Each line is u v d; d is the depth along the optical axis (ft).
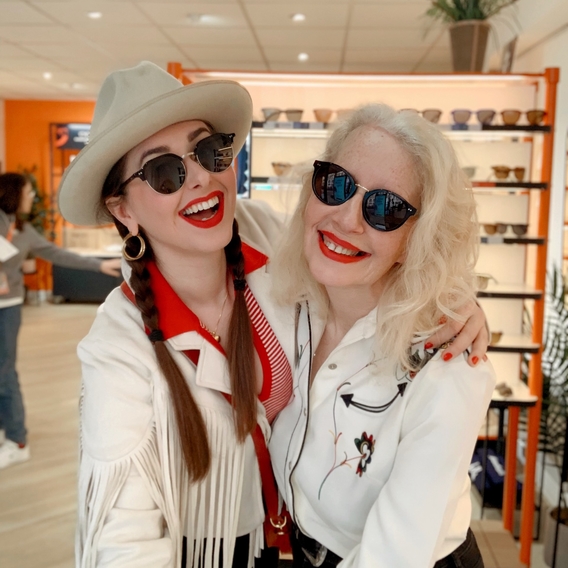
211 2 13.26
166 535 3.46
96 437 3.13
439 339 3.17
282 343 3.78
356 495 3.35
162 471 3.33
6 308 10.10
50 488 9.43
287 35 15.98
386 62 19.22
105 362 3.26
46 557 7.65
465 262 3.22
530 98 8.77
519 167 8.48
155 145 3.24
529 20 11.59
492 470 10.05
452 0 10.09
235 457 3.61
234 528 3.70
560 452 9.60
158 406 3.28
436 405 2.97
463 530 3.28
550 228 11.90
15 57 18.90
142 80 3.22
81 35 16.17
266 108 8.30
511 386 8.89
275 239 4.85
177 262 3.52
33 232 10.68
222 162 3.42
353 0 13.02
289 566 5.63
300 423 3.62
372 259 3.18
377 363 3.30
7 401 10.19
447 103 8.87
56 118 27.61
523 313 9.27
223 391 3.51
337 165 3.13
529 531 8.29
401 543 2.78
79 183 3.28
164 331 3.42
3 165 27.78
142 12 14.02
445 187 3.02
